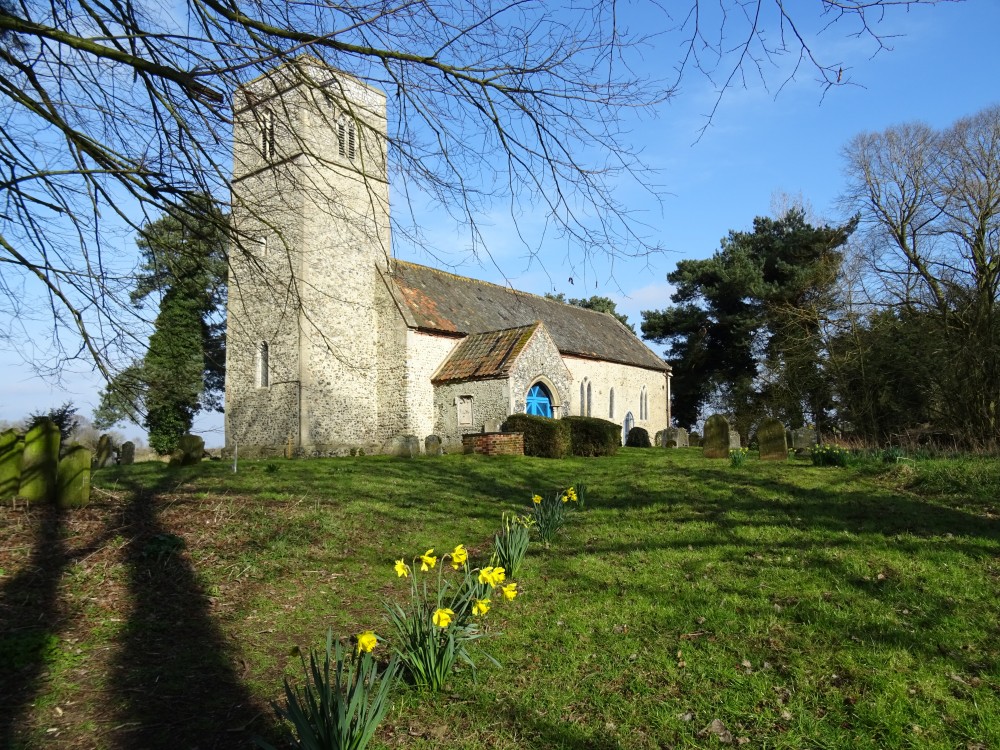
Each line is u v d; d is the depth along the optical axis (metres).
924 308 20.48
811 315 26.00
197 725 3.77
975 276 18.83
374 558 7.15
